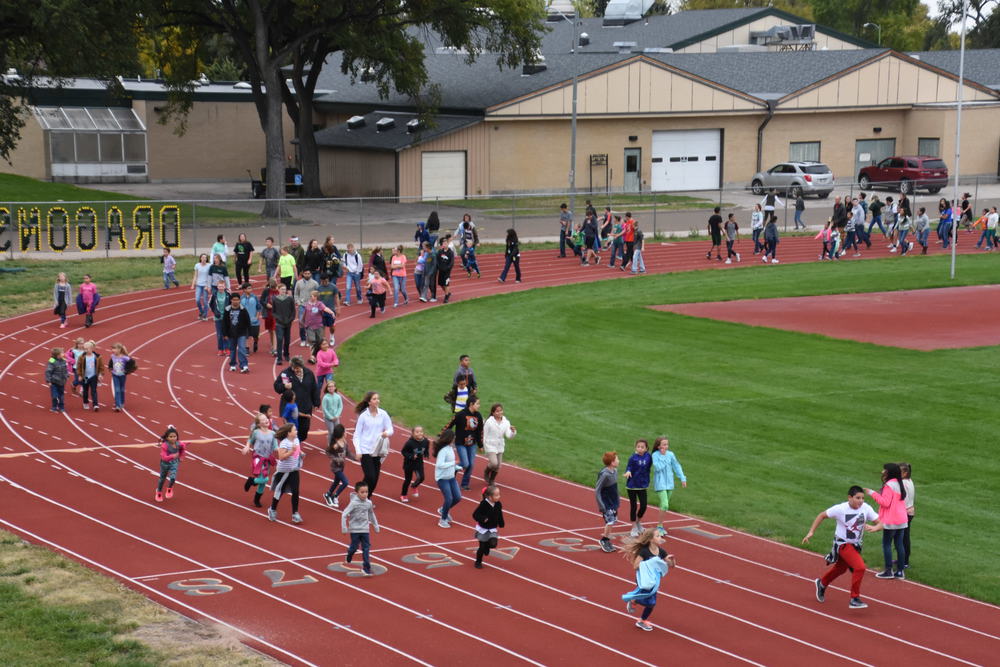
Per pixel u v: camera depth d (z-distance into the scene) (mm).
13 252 46719
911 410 27047
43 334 33562
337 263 38906
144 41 63938
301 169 74500
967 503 21172
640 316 38469
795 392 28672
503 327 36375
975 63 87875
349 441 24469
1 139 61000
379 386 29000
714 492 21719
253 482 20109
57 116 76625
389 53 61594
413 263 46812
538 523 20047
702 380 29859
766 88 76562
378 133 70625
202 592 16203
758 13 92688
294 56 68250
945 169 72188
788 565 18375
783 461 23469
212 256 36562
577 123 70688
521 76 72312
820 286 44812
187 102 68062
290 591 16359
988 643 15438
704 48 90625
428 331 35562
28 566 16906
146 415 25984
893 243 54875
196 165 82562
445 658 14250
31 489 20656
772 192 55812
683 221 61531
